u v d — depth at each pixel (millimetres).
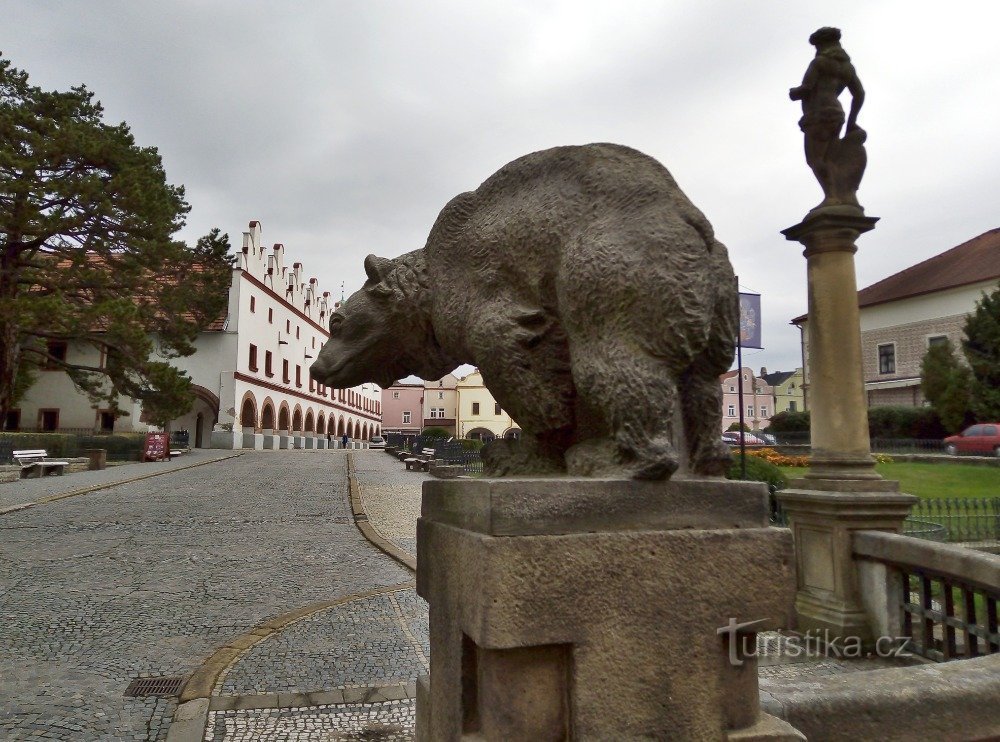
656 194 2000
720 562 1804
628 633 1714
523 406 2141
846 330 4895
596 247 1949
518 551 1656
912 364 35594
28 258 23359
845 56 4910
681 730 1730
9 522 10438
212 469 21281
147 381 24016
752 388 62625
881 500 4633
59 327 21594
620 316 1908
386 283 2658
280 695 3945
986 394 24250
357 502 13086
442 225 2477
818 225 4902
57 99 22391
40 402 33906
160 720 3598
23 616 5562
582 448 2041
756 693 1830
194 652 4734
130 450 25500
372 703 3850
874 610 4527
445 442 22969
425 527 2242
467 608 1774
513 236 2193
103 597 6199
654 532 1773
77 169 22578
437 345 2676
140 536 9398
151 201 22484
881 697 2092
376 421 74250
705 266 1923
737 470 8430
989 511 10602
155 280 25453
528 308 2176
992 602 3674
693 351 1874
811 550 4941
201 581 6875
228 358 36094
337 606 5961
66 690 4004
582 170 2139
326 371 2740
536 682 1700
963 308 33312
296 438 43938
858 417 4867
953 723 2127
